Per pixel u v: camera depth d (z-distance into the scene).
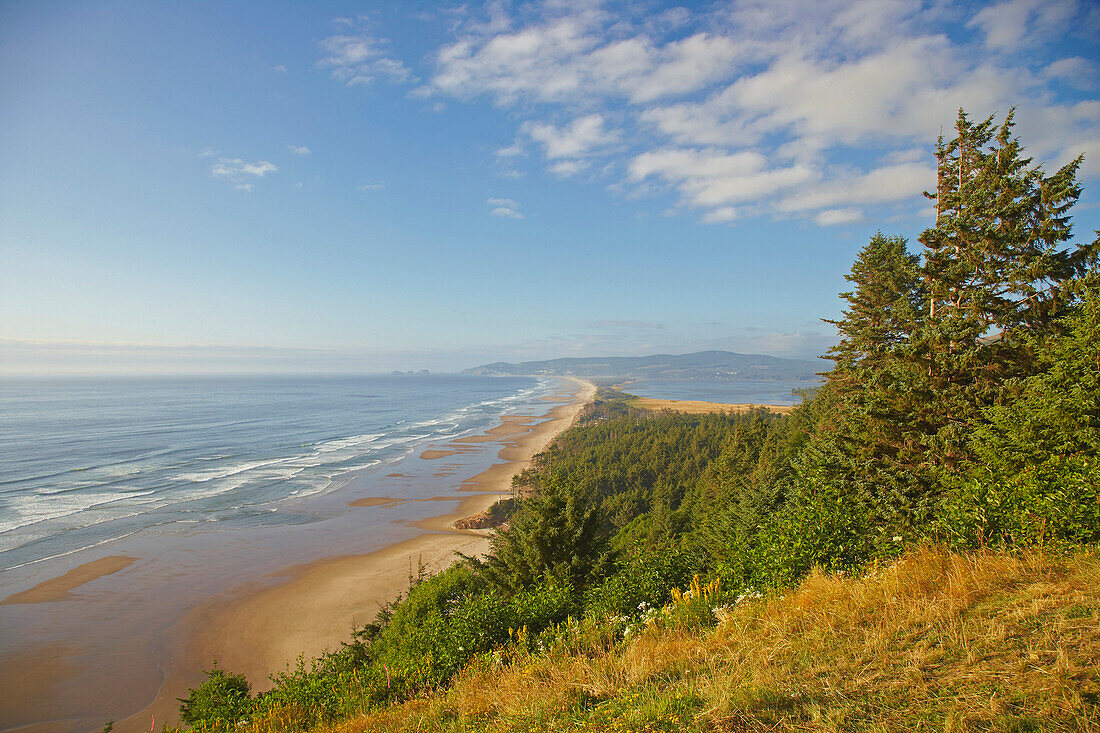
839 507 8.48
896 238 26.38
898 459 16.12
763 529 9.30
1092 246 15.56
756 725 3.86
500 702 5.85
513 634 8.77
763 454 34.72
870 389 17.88
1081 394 10.08
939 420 15.54
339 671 13.46
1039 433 10.63
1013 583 5.46
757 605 6.75
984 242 17.00
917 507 14.11
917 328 16.97
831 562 7.63
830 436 19.55
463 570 25.45
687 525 38.62
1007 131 18.06
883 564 7.07
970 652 4.29
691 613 7.46
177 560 40.31
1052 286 16.11
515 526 20.88
